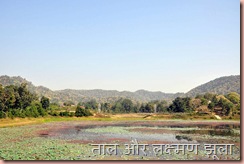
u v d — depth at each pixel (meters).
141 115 108.12
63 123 74.44
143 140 42.41
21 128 57.94
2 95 74.12
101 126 67.31
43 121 76.44
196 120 91.12
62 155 30.06
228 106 99.75
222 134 50.69
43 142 39.53
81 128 61.38
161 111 120.81
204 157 29.23
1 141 40.19
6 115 67.81
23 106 82.94
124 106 138.50
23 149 33.72
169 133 52.31
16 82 184.62
